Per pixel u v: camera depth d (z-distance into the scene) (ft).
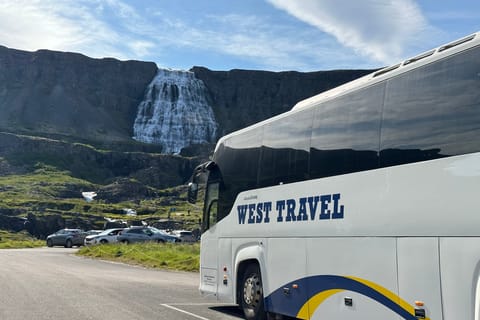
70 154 561.43
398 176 22.58
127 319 33.91
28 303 39.99
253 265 34.22
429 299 20.35
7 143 542.16
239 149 37.58
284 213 30.76
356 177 25.08
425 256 20.74
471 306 18.72
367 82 25.55
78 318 33.86
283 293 30.22
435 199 20.63
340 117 26.96
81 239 175.83
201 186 47.16
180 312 37.76
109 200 416.67
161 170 574.56
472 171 19.30
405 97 23.06
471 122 19.80
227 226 37.91
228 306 41.57
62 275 64.28
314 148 28.63
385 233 22.84
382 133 23.98
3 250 145.38
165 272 74.18
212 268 39.78
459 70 20.74
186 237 166.40
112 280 59.93
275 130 32.96
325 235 26.78
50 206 327.47
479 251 18.60
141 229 143.33
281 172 31.60
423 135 21.76
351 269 24.68
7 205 310.04
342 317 25.09
